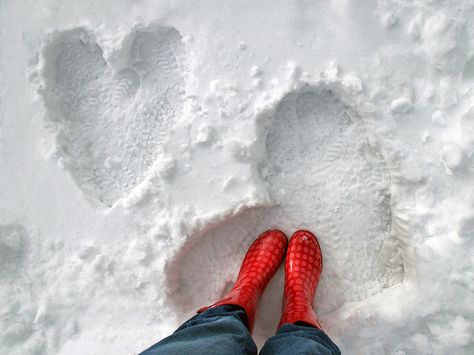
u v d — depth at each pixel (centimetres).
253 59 100
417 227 96
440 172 95
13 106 110
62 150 110
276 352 78
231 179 100
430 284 94
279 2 100
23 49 110
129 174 111
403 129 97
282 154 107
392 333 97
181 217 101
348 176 105
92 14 106
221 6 102
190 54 103
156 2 104
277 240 107
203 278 108
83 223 107
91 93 112
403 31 97
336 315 105
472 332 92
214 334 76
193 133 101
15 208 110
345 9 98
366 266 106
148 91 110
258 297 101
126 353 104
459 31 94
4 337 108
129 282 105
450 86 95
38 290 110
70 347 107
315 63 99
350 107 102
